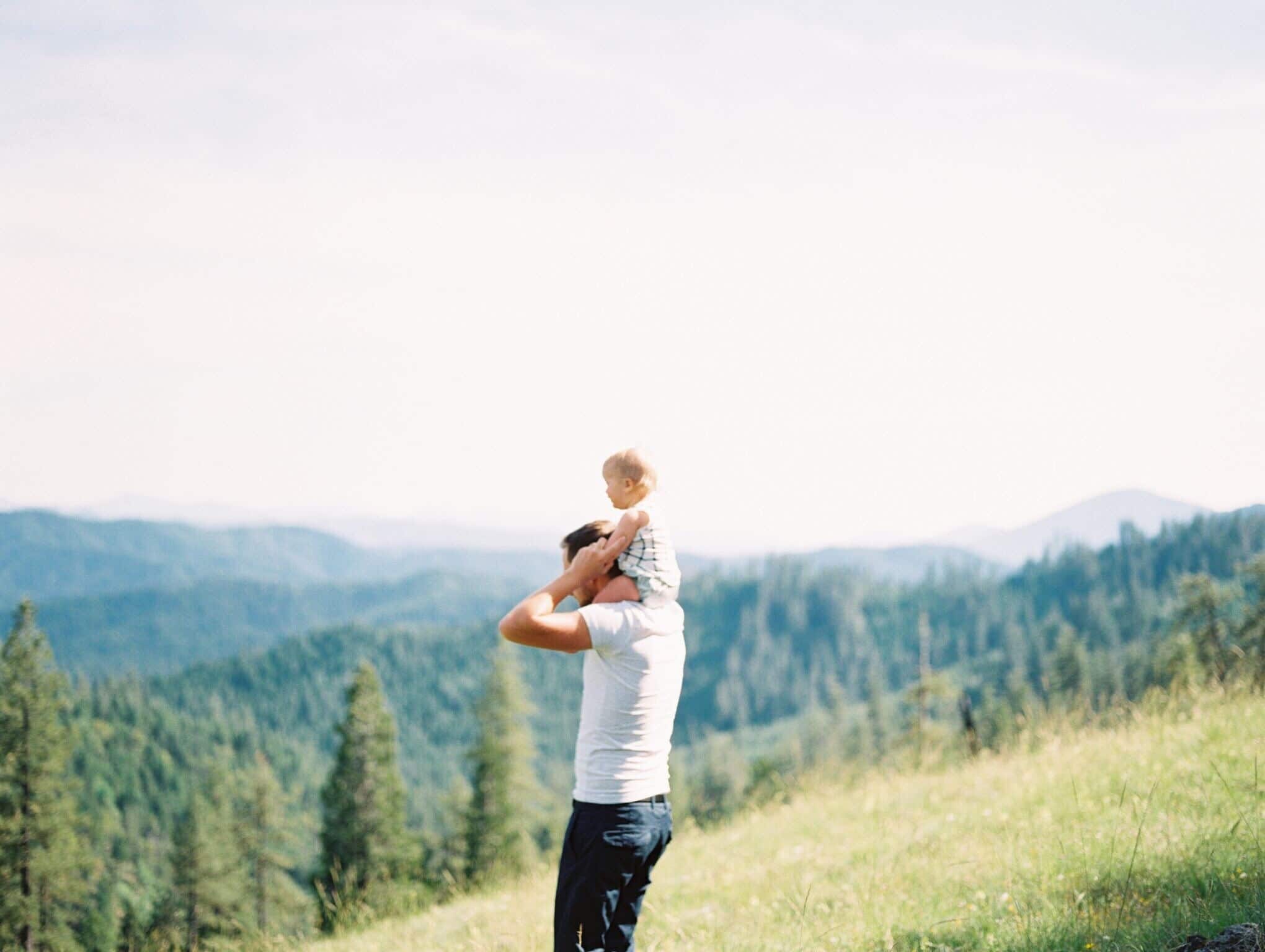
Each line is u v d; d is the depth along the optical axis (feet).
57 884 135.64
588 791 14.40
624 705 14.29
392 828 146.72
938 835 27.73
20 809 134.51
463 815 161.89
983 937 17.99
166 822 480.64
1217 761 26.99
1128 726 36.70
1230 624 75.66
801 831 34.68
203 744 602.44
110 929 159.22
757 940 20.92
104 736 535.19
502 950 25.63
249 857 177.58
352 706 148.56
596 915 14.32
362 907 41.47
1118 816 23.77
